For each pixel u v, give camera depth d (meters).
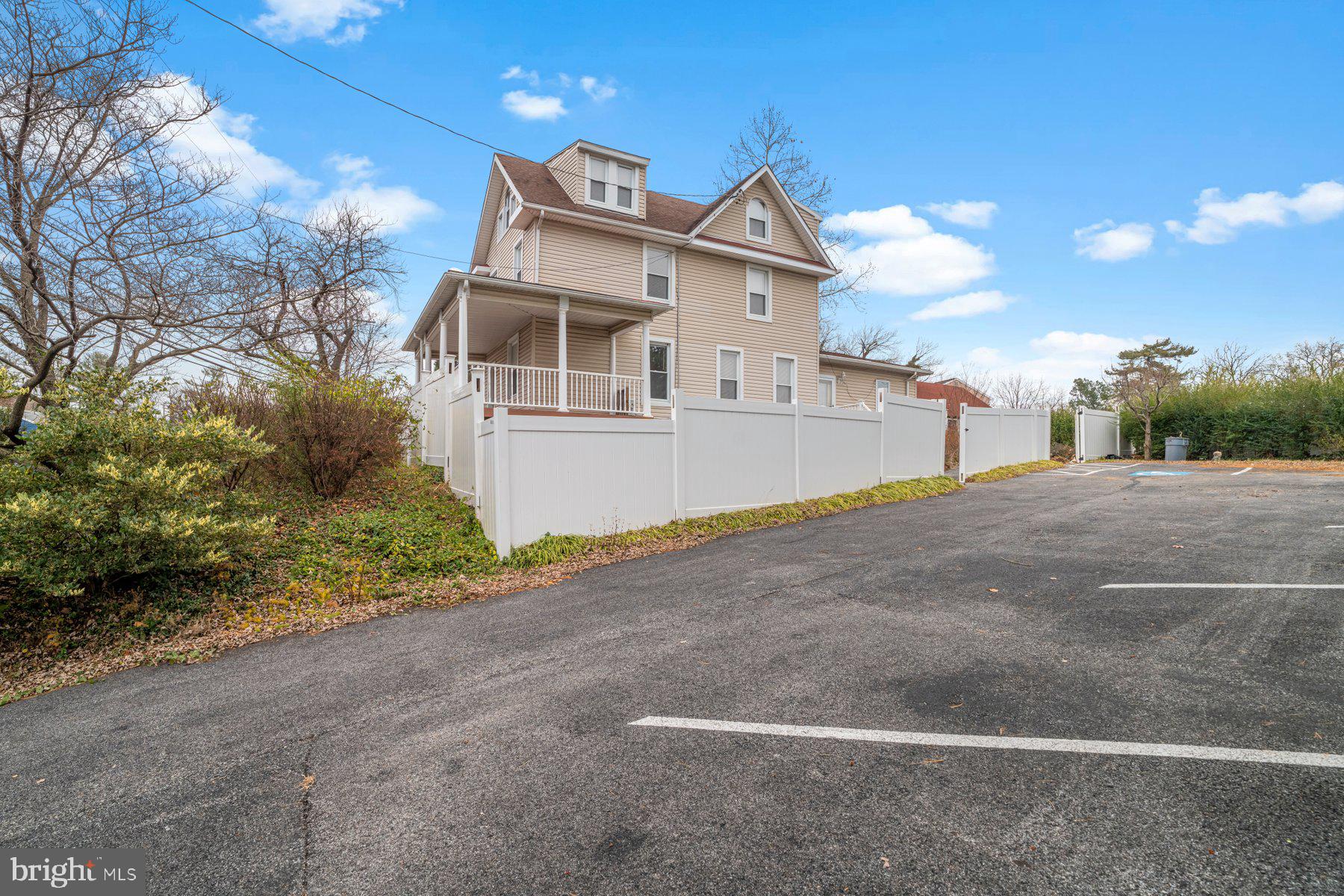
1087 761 2.71
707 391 17.91
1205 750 2.75
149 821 2.58
